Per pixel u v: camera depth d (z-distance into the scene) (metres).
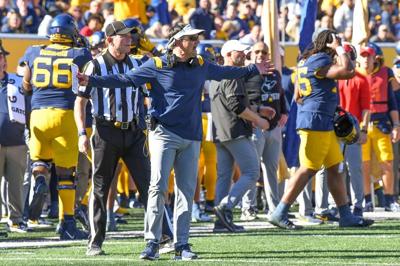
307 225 41.97
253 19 66.75
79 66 37.91
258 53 41.44
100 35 43.69
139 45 38.81
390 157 49.66
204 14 63.34
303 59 39.88
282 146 47.84
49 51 38.25
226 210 39.09
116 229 41.09
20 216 41.38
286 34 66.00
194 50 29.78
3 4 59.97
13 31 58.97
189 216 30.31
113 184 40.47
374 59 48.59
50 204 48.16
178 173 30.20
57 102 37.91
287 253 31.34
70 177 37.81
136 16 62.06
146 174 31.61
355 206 44.72
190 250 30.31
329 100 39.06
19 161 41.19
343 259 29.70
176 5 66.44
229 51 40.16
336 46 39.09
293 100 46.56
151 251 29.78
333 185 40.19
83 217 41.53
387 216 46.31
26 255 31.83
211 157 48.22
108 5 61.97
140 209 52.28
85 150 32.00
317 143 39.09
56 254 32.12
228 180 40.91
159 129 29.77
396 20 73.00
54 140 37.94
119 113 31.17
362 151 47.50
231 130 38.94
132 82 29.55
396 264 28.25
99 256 31.34
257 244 34.00
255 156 39.34
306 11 50.44
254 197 45.66
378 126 49.25
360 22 49.91
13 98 40.31
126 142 31.47
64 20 38.62
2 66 40.44
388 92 49.22
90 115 40.81
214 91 39.22
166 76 29.66
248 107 38.72
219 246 33.47
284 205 39.88
